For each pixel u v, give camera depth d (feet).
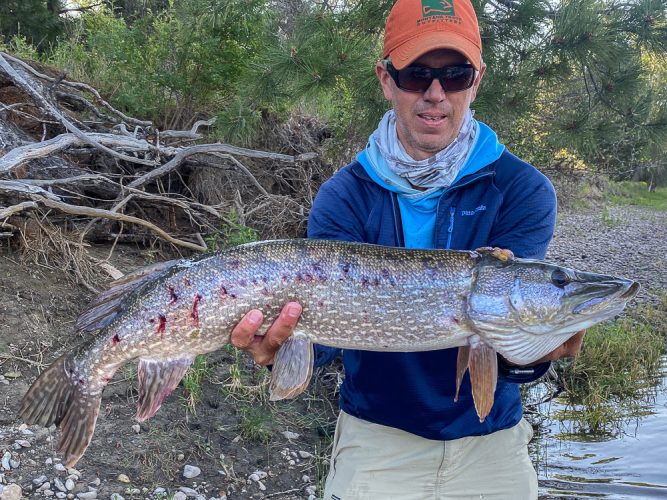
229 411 5.99
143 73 9.60
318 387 6.86
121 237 8.00
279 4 10.01
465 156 3.49
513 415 3.58
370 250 3.26
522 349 3.22
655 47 7.95
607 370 8.92
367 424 3.62
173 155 8.25
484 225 3.44
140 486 4.83
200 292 3.18
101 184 7.79
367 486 3.54
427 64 3.41
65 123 7.03
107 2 16.98
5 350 5.65
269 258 3.22
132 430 5.33
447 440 3.50
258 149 9.73
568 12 7.78
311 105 9.84
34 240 6.79
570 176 11.40
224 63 9.44
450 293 3.20
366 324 3.22
